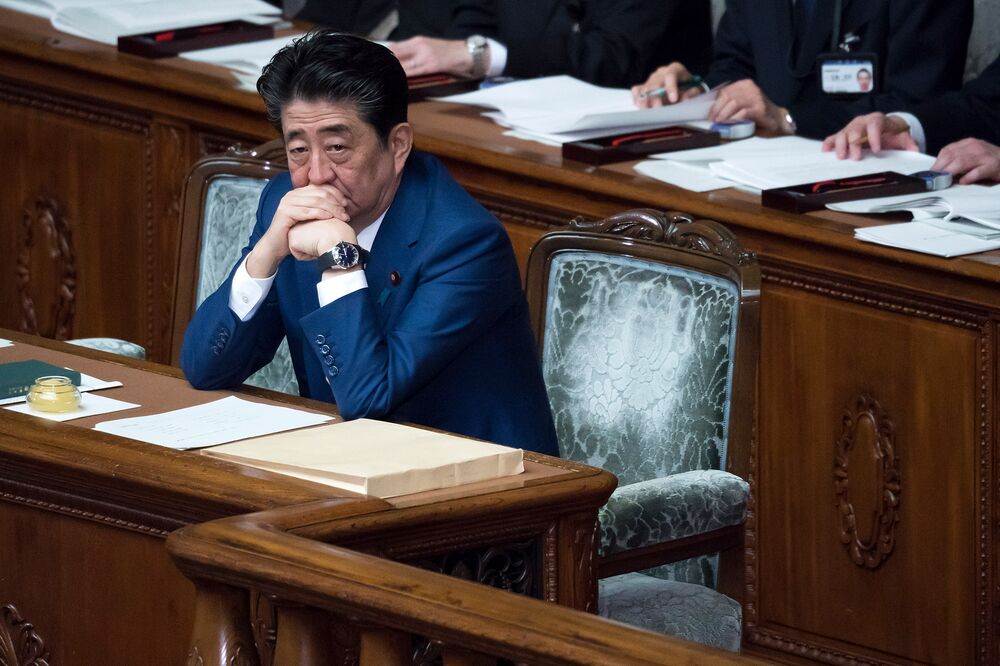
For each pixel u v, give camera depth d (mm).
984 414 12117
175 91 15883
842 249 12398
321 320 9227
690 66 19453
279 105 9367
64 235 17219
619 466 10719
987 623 12414
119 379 9656
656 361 10617
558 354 11000
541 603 5477
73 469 7824
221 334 9578
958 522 12430
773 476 13445
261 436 8375
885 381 12648
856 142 14305
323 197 9383
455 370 9609
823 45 16906
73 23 17578
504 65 17359
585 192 13781
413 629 5633
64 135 16984
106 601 8055
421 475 7457
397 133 9531
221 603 6348
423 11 20688
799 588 13445
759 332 10227
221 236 12211
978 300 11867
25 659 8391
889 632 12938
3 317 17828
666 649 5074
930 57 16312
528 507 7508
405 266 9555
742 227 12961
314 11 21875
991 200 13016
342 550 6051
